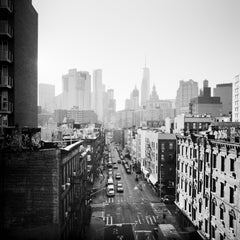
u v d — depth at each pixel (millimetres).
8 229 18031
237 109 94688
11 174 18125
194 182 35594
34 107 35188
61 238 19141
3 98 27562
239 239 23031
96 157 75938
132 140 115812
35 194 18281
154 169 62438
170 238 27172
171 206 48125
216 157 28812
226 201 25703
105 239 33094
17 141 20484
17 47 28391
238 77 93812
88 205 42688
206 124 70500
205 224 31422
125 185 66125
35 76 35500
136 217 41781
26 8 31531
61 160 19562
